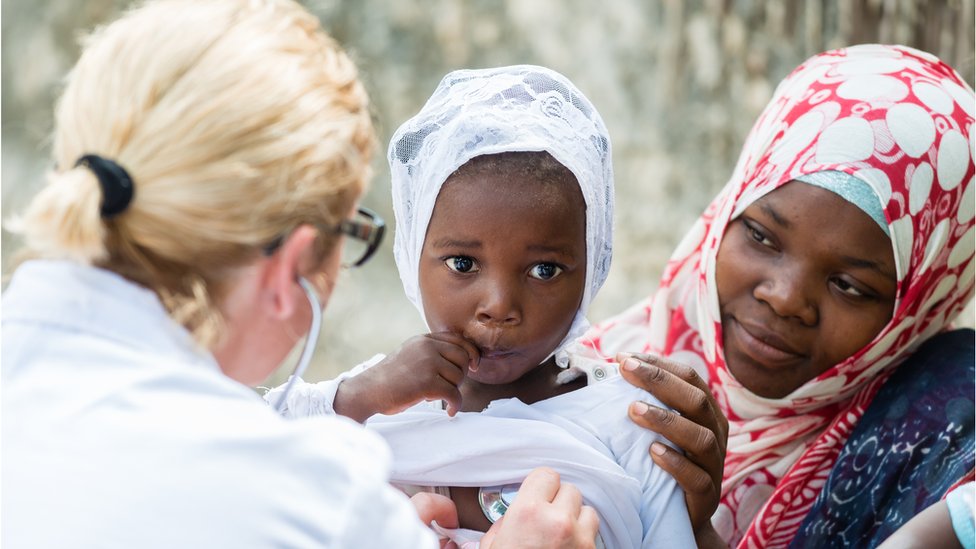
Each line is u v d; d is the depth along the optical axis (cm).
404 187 191
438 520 182
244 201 129
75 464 119
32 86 609
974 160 223
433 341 183
